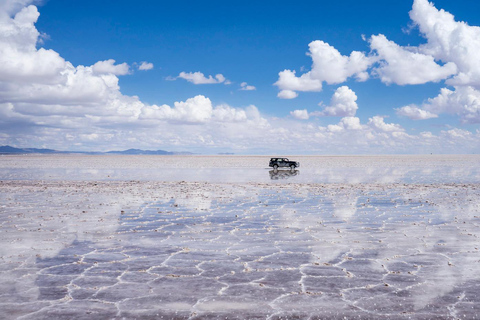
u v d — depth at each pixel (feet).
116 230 29.53
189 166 179.11
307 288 16.61
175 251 23.17
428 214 37.42
